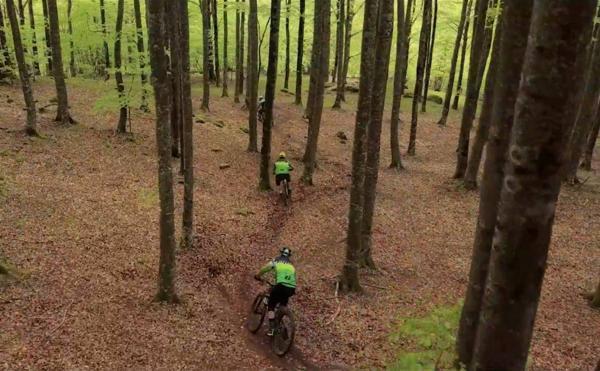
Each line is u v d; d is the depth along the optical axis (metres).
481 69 19.48
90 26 20.28
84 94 25.00
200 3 25.36
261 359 7.86
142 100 19.69
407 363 5.07
